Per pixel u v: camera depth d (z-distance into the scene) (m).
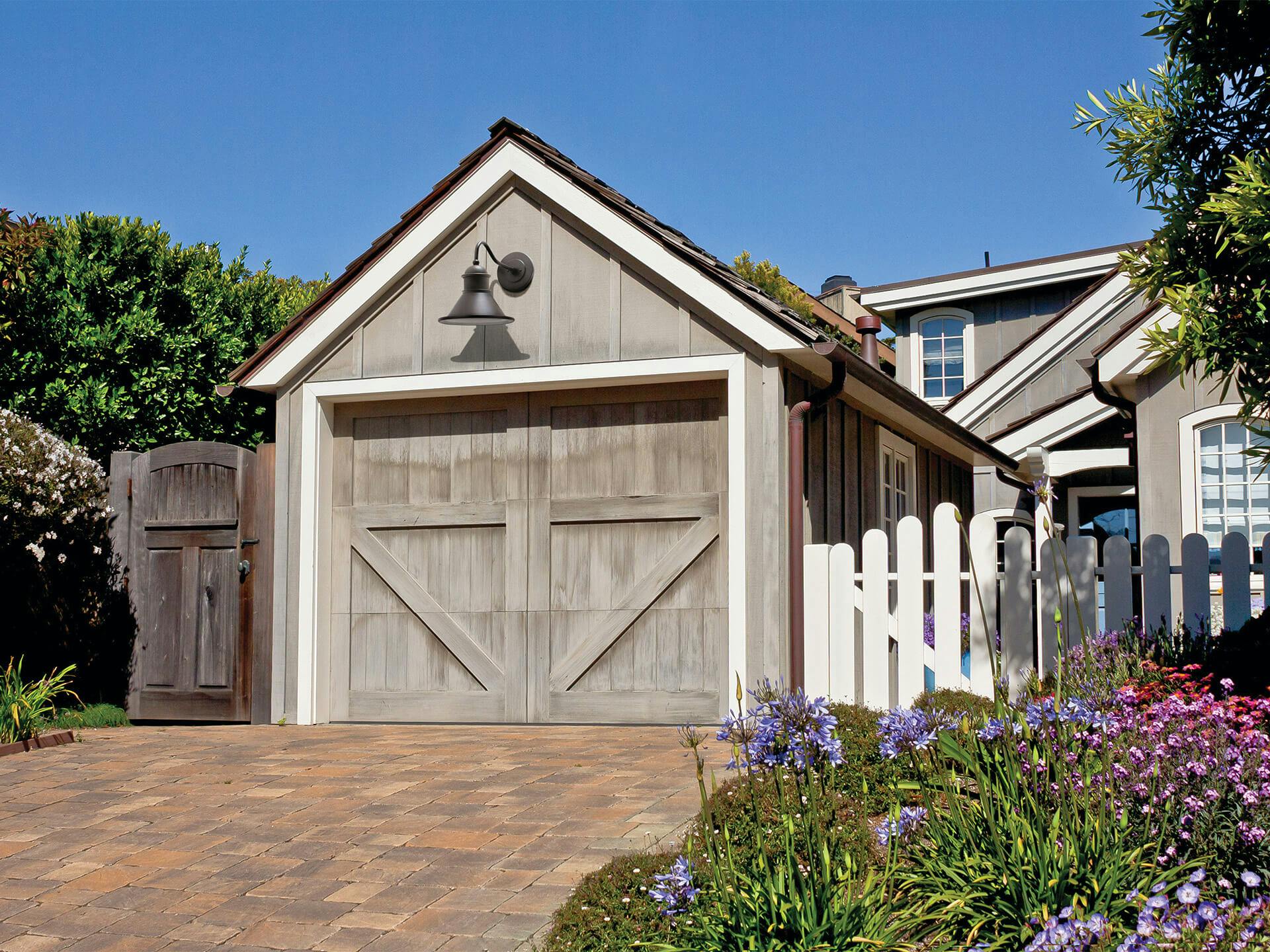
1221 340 5.80
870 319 13.77
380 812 6.29
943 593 7.94
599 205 9.36
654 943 4.28
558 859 5.41
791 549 8.87
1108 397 11.72
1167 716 5.02
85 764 7.78
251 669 9.99
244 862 5.63
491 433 9.86
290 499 10.05
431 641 9.84
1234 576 7.36
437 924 4.82
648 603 9.31
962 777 5.47
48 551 10.21
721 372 9.09
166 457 10.43
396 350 9.91
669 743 8.01
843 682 8.23
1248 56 5.98
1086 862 4.29
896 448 12.83
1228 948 3.70
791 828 4.50
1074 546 7.68
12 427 10.08
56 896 5.32
